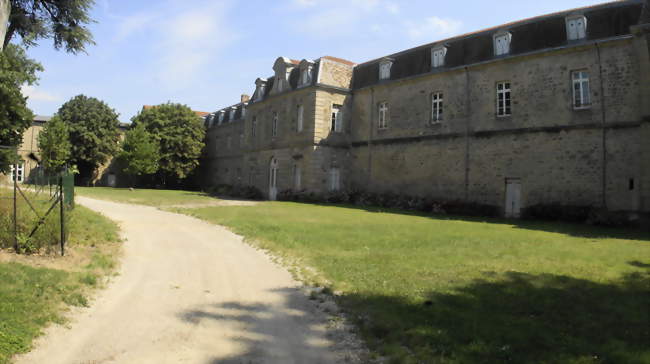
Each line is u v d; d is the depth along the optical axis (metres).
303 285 6.78
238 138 40.75
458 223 15.31
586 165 16.55
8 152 12.57
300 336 4.78
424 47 23.12
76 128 40.00
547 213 16.89
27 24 14.43
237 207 19.75
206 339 4.67
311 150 25.39
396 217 17.08
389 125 24.14
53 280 6.14
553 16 18.09
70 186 13.31
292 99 27.72
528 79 18.36
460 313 5.18
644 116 14.66
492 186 19.25
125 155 39.25
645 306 5.38
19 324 4.58
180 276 7.28
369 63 26.33
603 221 15.10
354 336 4.77
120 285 6.64
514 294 5.93
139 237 10.78
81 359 4.10
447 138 21.12
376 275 7.09
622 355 3.98
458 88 20.84
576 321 4.88
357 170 25.91
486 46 20.09
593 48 16.55
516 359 3.95
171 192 32.38
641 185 14.59
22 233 7.64
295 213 17.31
